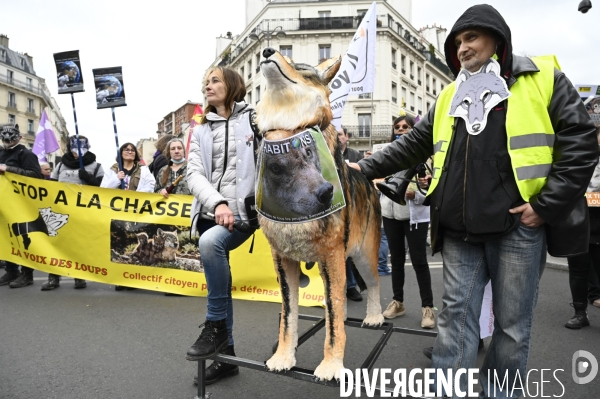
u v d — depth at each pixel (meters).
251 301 4.45
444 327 2.01
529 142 1.75
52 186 4.87
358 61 4.35
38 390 2.46
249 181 2.45
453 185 1.94
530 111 1.77
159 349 3.11
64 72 5.68
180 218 4.67
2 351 3.05
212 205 2.29
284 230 1.95
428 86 34.66
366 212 2.55
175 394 2.44
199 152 2.52
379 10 28.05
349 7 28.38
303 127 1.92
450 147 1.99
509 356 1.88
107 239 4.79
